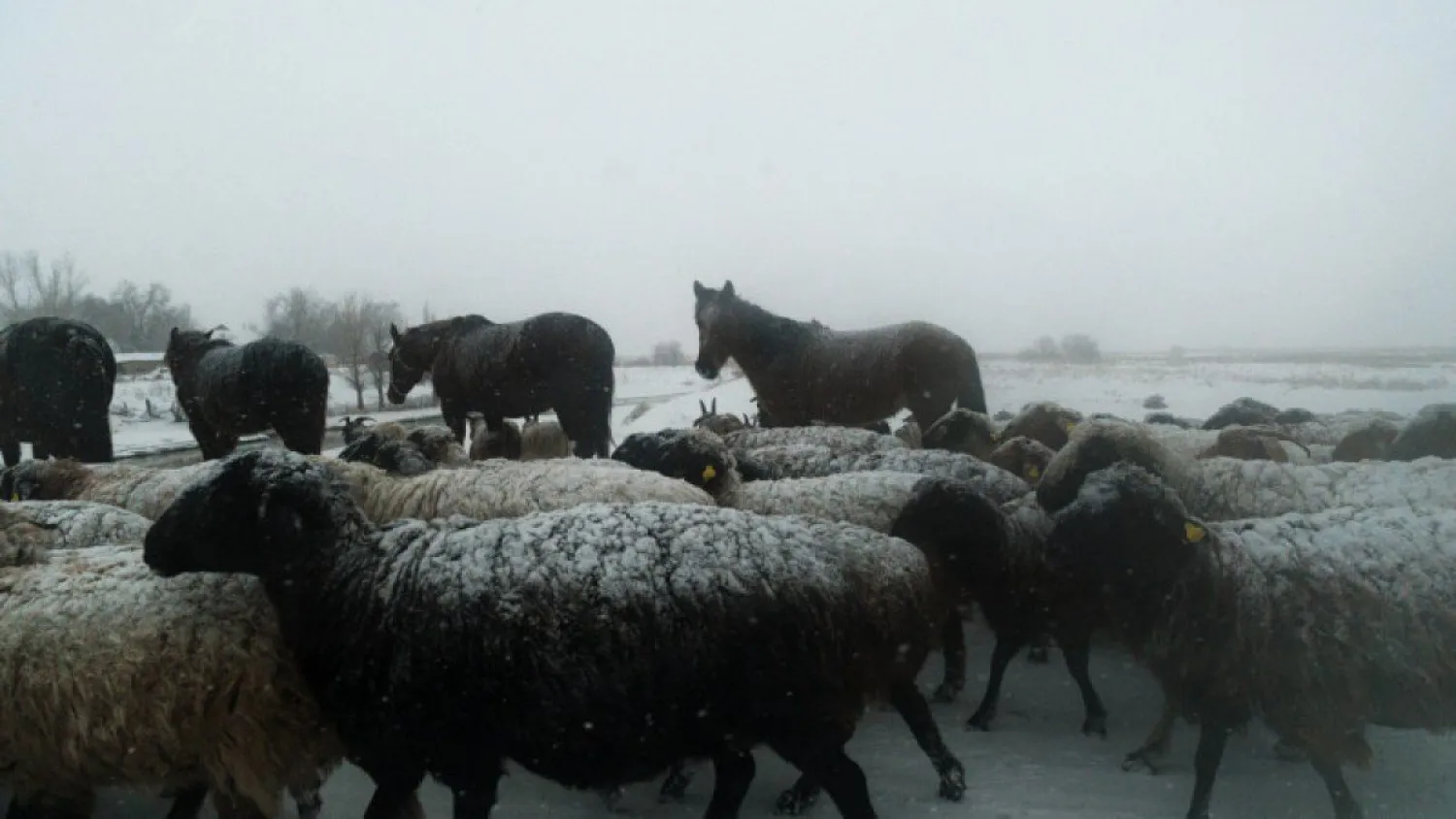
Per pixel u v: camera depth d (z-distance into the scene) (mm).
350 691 4562
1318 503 7078
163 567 4750
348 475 7172
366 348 51250
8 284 59469
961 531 6133
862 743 6254
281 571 4715
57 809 4852
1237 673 4992
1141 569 5098
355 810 5496
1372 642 4875
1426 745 5992
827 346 12977
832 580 4605
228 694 4551
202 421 14125
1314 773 5641
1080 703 6906
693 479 7617
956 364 12273
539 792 5746
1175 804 5238
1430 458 7492
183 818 5152
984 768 5766
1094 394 34156
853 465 8680
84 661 4484
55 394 12930
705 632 4371
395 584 4609
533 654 4344
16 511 5996
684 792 5715
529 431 16578
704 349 13758
